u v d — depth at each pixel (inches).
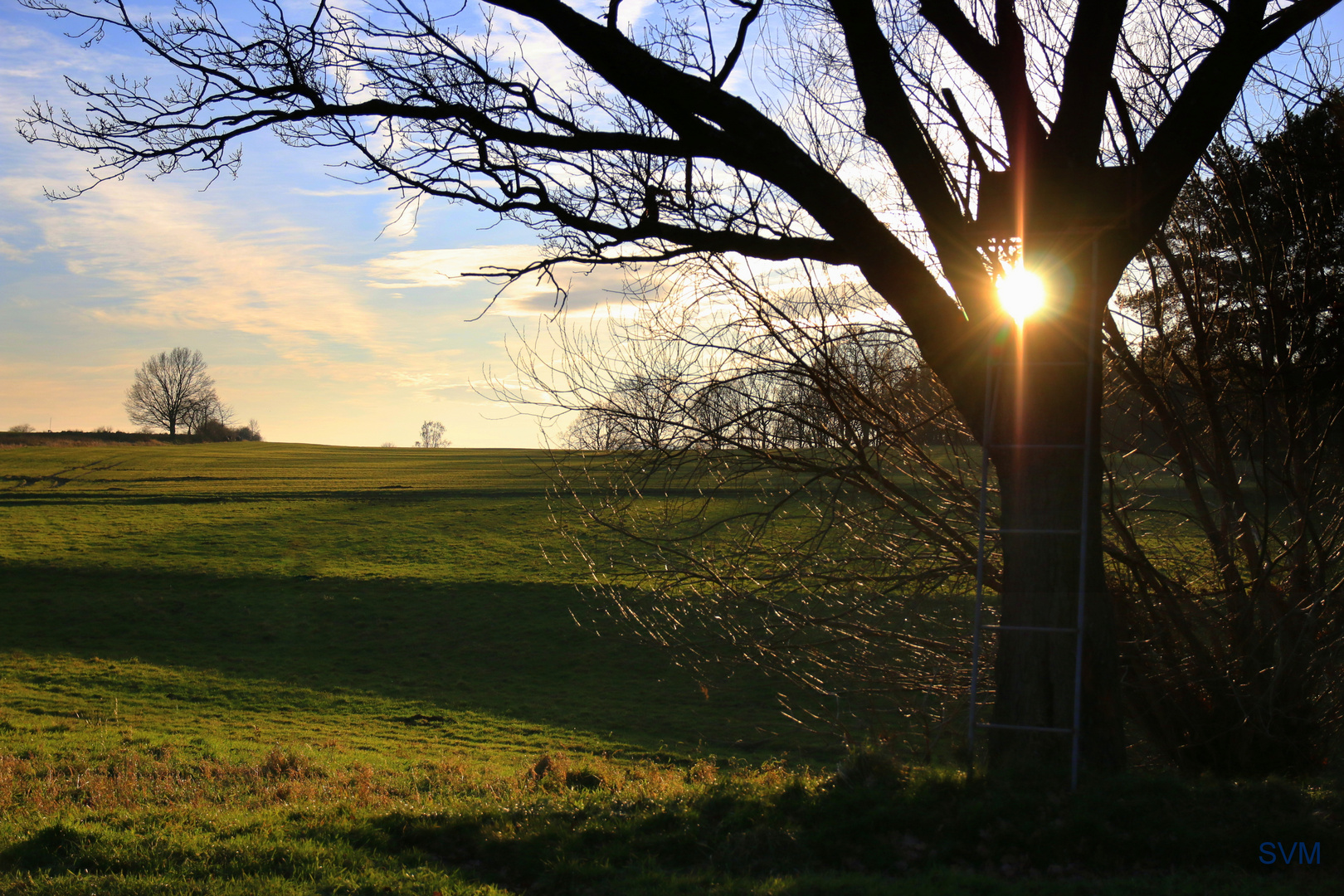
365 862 253.4
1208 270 374.6
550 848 258.4
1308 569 357.4
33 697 919.0
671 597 403.9
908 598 375.2
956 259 288.8
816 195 273.4
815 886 218.2
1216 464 371.9
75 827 292.7
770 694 930.1
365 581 1446.9
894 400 371.6
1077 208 275.6
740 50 309.3
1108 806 244.4
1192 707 359.3
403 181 317.1
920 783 266.2
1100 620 275.6
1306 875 221.8
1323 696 357.4
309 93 302.8
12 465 2962.6
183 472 2896.2
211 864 254.8
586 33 267.4
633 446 358.0
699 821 268.7
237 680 1029.2
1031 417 277.6
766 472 365.4
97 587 1413.6
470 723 885.2
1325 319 362.6
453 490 2359.7
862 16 279.4
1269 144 371.6
